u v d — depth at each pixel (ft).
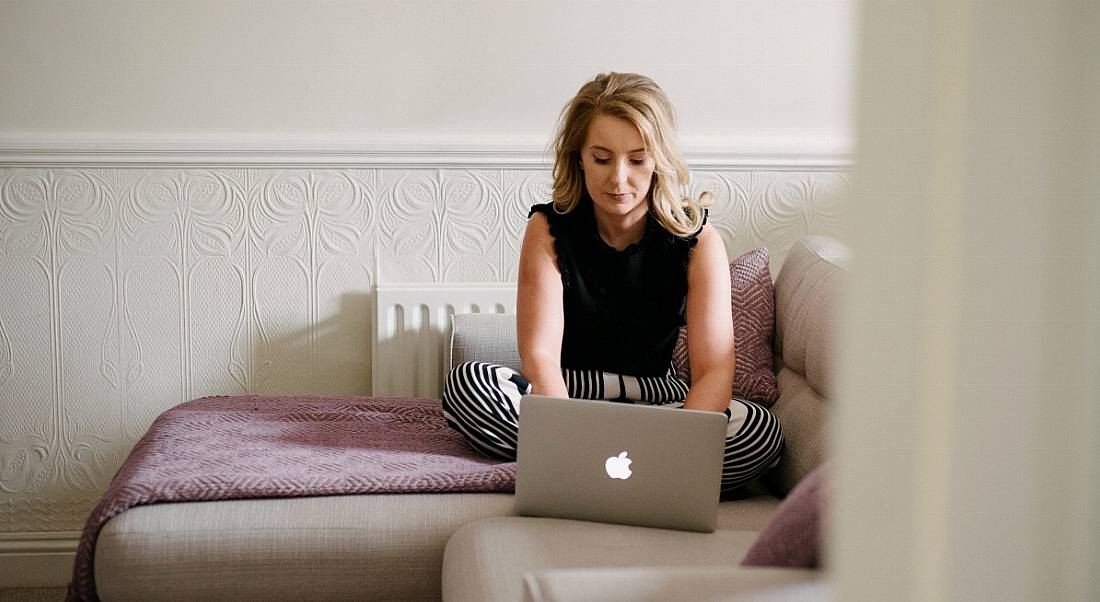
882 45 1.62
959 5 1.52
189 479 5.60
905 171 1.60
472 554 4.85
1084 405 1.60
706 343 6.38
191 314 8.57
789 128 8.89
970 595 1.63
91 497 8.70
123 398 8.60
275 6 8.38
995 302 1.58
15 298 8.42
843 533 1.77
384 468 6.00
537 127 8.70
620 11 8.64
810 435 6.25
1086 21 1.52
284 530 5.34
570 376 6.66
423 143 8.55
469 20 8.54
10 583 8.69
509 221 8.73
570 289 6.59
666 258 6.57
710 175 8.85
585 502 5.31
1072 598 1.64
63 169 8.34
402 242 8.68
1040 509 1.63
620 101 6.18
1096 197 1.55
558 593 2.81
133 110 8.36
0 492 8.61
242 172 8.48
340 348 8.71
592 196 6.34
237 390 8.69
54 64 8.25
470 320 7.89
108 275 8.47
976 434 1.61
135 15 8.27
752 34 8.75
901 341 1.65
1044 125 1.54
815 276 7.10
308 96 8.50
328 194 8.57
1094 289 1.58
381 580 5.36
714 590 2.82
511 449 6.29
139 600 5.25
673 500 5.20
